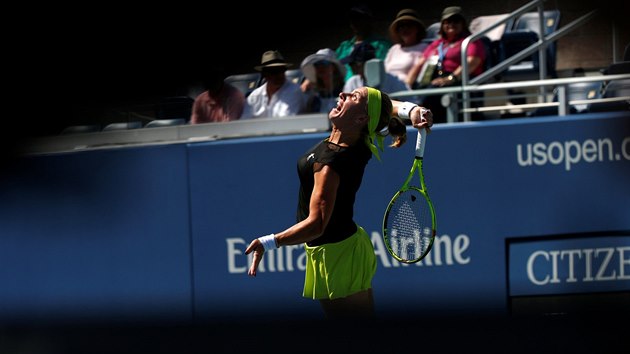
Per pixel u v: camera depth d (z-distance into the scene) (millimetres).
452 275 23203
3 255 24469
